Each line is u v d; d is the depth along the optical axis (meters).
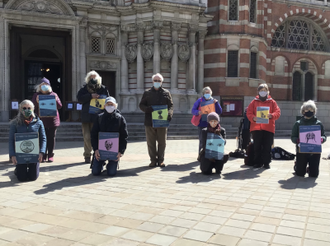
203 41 19.42
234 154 8.89
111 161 6.27
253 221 3.72
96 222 3.67
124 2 18.36
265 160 7.31
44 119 7.64
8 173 6.38
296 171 6.45
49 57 20.39
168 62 18.36
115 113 6.24
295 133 6.45
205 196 4.80
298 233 3.36
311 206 4.32
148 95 7.23
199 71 19.47
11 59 16.41
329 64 24.36
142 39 18.14
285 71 23.25
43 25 16.50
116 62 18.69
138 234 3.32
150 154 7.33
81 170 6.77
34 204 4.34
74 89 17.22
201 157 6.49
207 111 7.82
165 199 4.62
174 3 17.62
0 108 15.98
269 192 5.07
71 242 3.12
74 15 16.94
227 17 19.72
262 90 7.26
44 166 7.20
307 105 6.23
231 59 19.89
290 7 22.98
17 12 15.88
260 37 20.08
